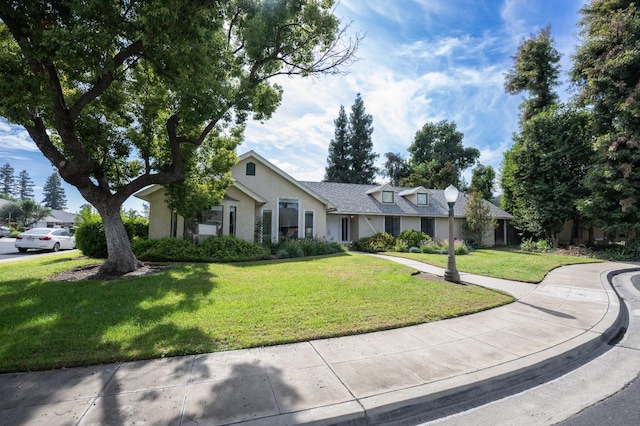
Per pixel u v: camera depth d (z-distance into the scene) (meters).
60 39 5.29
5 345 3.81
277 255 13.30
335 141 45.59
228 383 3.12
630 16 16.70
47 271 8.62
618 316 5.75
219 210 14.43
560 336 4.62
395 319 5.12
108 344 3.90
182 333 4.27
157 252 10.89
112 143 10.01
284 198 17.16
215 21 6.76
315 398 2.88
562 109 20.08
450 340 4.38
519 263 12.53
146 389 2.99
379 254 16.03
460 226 23.31
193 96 6.99
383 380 3.23
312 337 4.32
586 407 3.02
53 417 2.54
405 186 38.78
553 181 20.28
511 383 3.46
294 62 10.36
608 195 16.95
